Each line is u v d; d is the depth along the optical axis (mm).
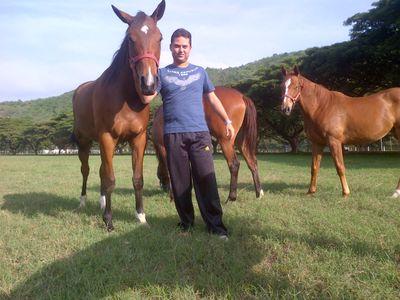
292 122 35344
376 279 2744
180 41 4039
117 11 4340
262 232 4062
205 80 4176
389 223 4363
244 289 2645
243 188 7695
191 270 3068
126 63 4270
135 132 4586
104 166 4570
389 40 20594
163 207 5762
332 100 6906
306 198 6340
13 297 2656
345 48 22547
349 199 6059
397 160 16562
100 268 3107
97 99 4551
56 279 2934
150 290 2676
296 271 2930
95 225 4672
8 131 73750
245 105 6273
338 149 6691
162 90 4098
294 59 33438
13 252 3584
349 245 3518
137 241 3797
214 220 4055
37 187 8805
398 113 6777
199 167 4012
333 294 2523
